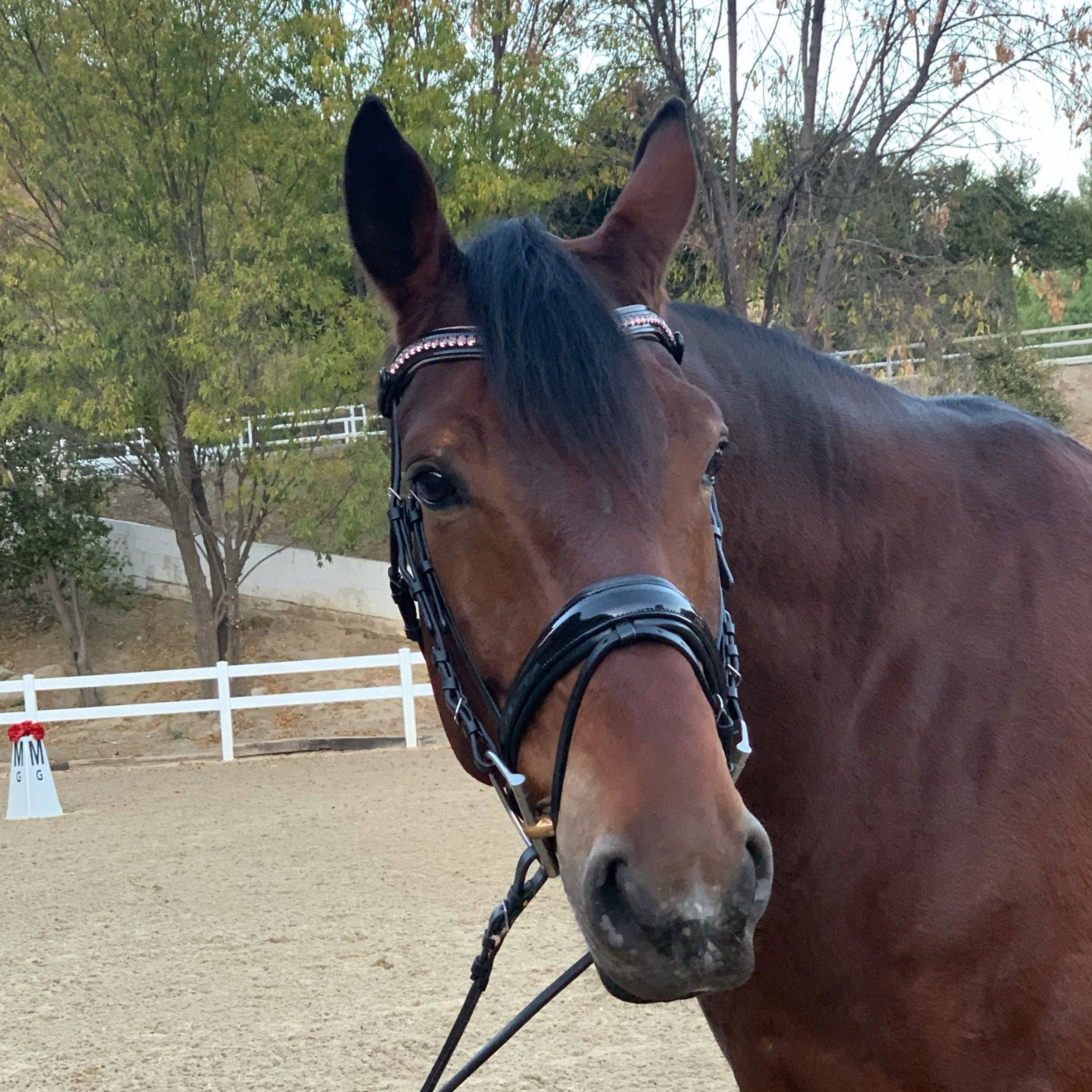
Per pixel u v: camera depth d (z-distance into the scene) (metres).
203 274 13.95
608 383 1.59
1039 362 16.98
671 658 1.50
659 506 1.59
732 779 1.68
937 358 10.30
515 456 1.59
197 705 12.66
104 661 18.28
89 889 7.40
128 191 13.78
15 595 20.38
